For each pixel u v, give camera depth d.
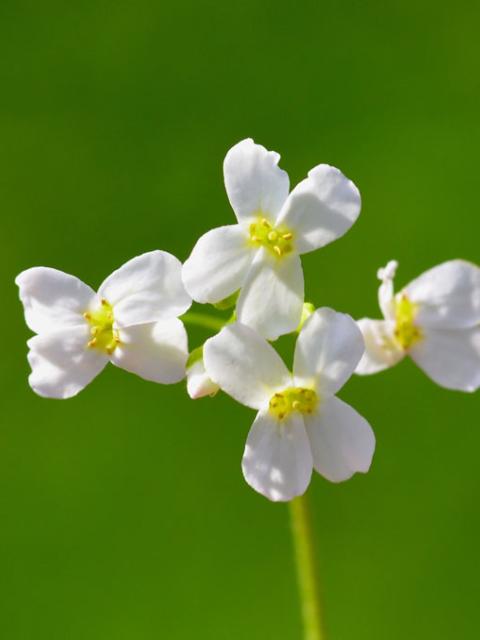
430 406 0.17
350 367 0.12
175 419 0.17
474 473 0.17
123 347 0.12
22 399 0.17
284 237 0.12
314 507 0.17
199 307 0.17
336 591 0.17
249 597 0.17
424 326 0.13
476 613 0.17
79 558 0.17
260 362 0.12
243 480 0.17
